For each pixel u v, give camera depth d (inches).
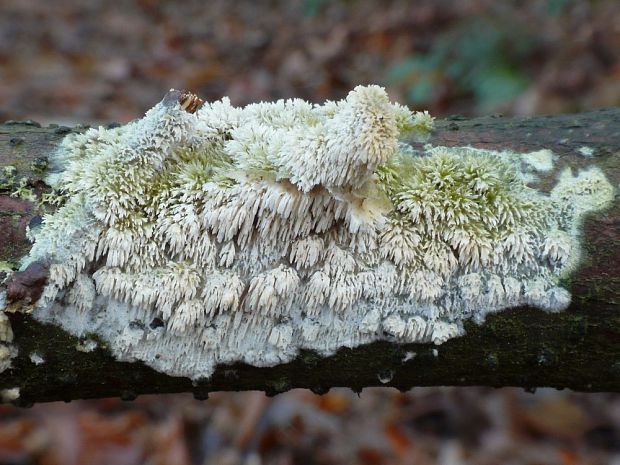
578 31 28.8
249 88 35.6
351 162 9.7
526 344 10.5
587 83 26.3
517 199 10.3
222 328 10.3
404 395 19.0
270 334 10.4
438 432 18.0
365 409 18.5
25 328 10.2
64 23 42.7
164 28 45.2
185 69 38.2
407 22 35.3
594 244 10.2
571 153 10.5
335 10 42.4
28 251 10.1
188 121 10.1
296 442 17.4
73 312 10.2
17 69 34.7
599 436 17.9
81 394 10.8
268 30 44.1
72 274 10.1
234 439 17.5
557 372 10.7
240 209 10.0
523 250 10.2
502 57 28.4
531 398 18.9
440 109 28.2
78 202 10.1
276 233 10.1
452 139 10.6
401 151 10.5
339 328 10.4
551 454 17.4
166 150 10.1
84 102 31.7
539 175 10.4
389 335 10.4
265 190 10.0
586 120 10.8
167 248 10.2
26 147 10.5
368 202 10.1
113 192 10.0
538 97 26.2
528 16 30.1
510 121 10.8
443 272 10.2
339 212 10.0
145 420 18.3
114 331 10.3
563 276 10.3
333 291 10.2
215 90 35.6
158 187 10.2
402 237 10.2
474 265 10.2
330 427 17.9
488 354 10.5
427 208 10.2
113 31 43.1
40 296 10.0
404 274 10.2
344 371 10.7
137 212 10.1
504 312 10.3
